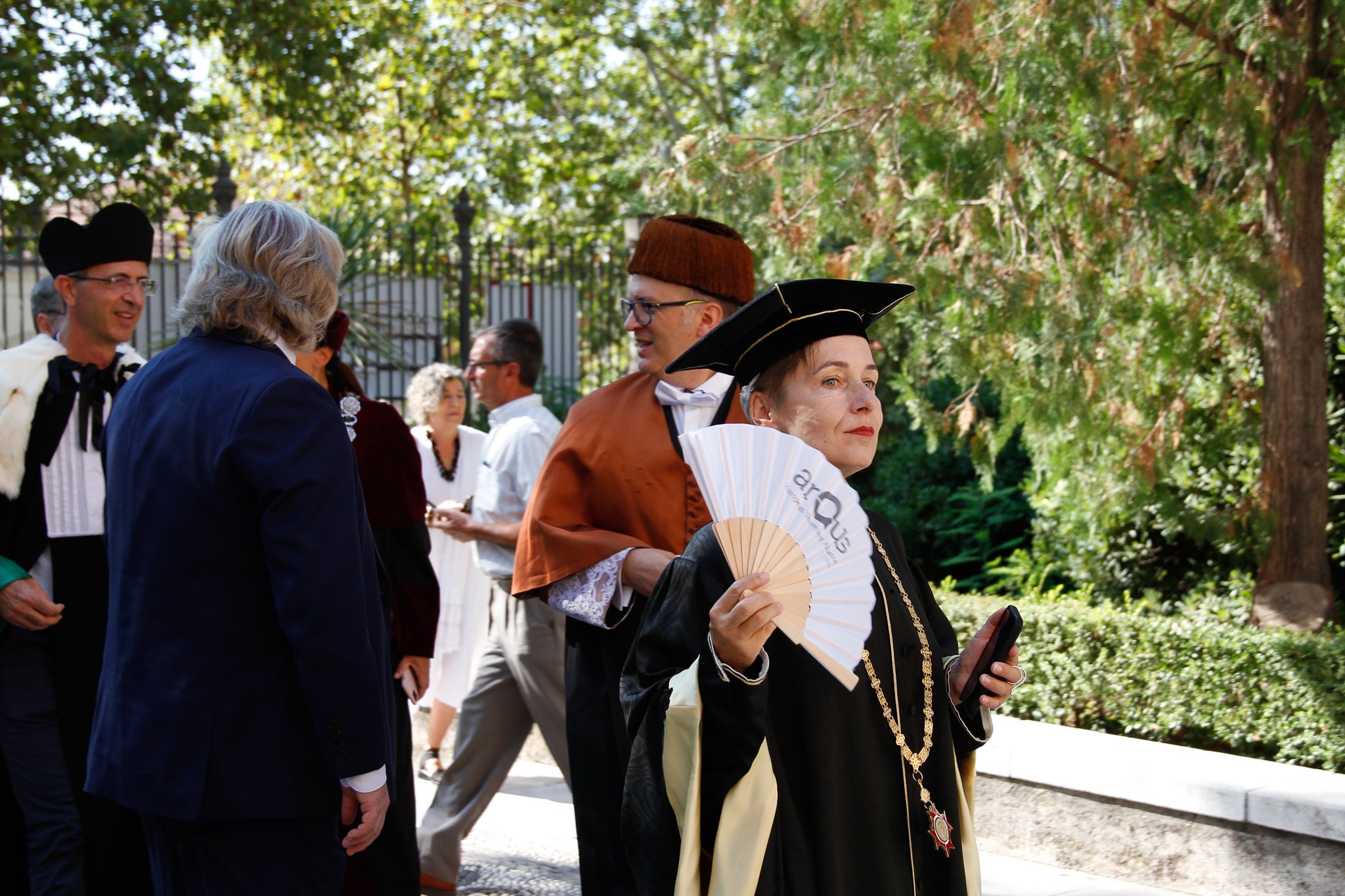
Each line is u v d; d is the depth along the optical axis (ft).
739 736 6.70
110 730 8.16
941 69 18.66
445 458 19.79
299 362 11.93
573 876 15.53
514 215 77.61
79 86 52.13
